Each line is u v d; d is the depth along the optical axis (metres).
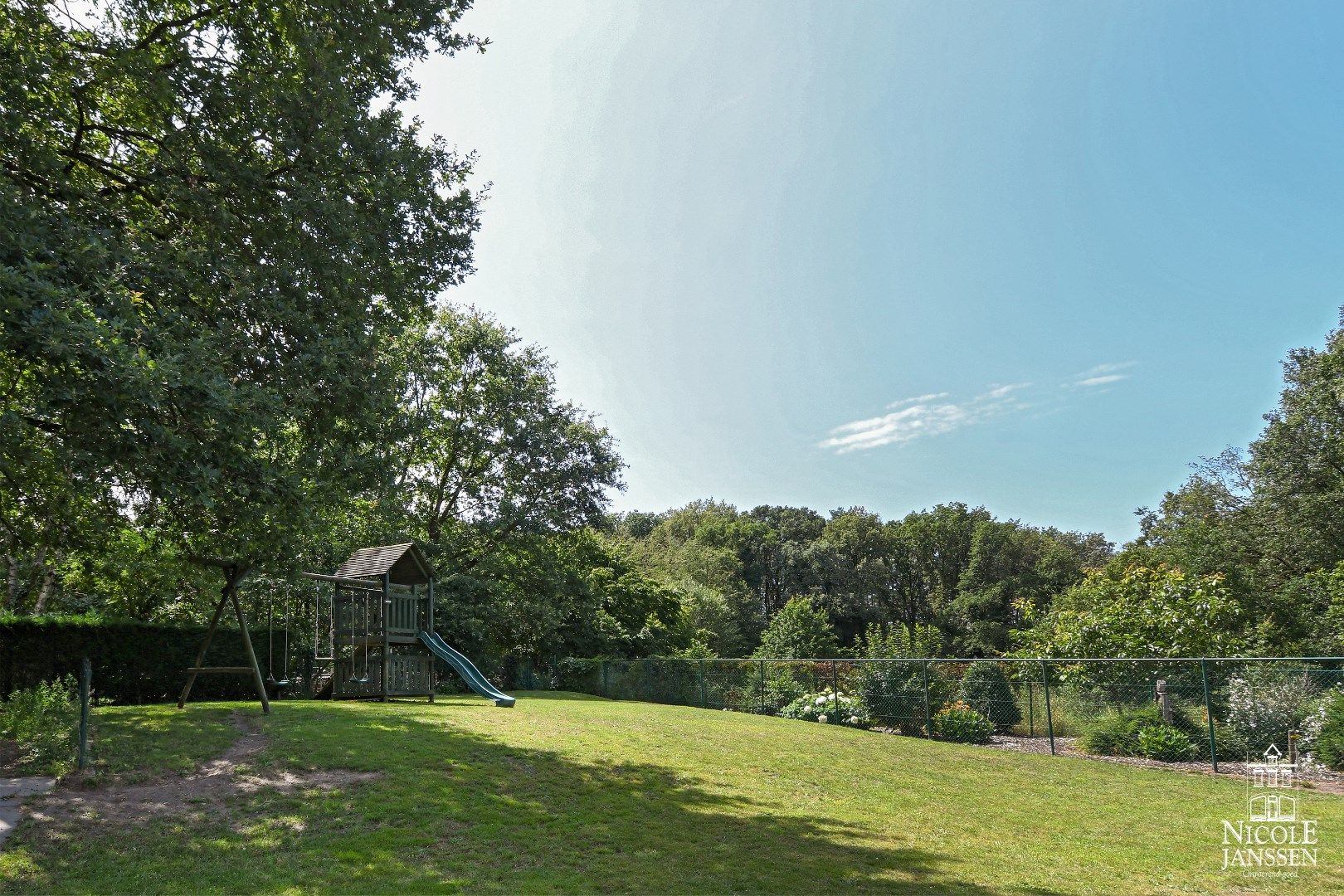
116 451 8.02
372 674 20.02
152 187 10.99
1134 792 10.63
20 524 11.82
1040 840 8.09
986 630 66.88
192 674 13.94
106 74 9.89
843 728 17.25
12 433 8.07
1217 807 9.71
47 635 15.45
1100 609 19.27
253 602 21.05
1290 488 30.91
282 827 7.23
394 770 9.39
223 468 9.19
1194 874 6.91
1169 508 42.97
